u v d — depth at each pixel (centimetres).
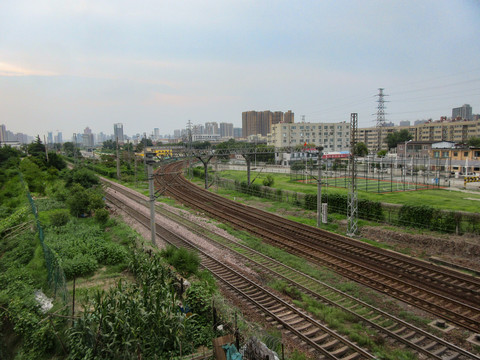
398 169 6712
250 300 1411
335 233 2492
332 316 1276
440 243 2080
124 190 4891
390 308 1353
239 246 2192
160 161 3062
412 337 1151
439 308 1317
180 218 3059
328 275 1684
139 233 2556
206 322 1180
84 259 1714
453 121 10925
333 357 1027
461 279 1581
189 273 1605
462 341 1129
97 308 1055
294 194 3803
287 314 1299
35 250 1945
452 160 5888
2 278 1512
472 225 2264
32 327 1109
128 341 950
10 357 1079
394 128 12512
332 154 7912
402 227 2531
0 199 3478
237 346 993
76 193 3062
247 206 3516
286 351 1052
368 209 2848
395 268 1769
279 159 8356
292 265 1828
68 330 1027
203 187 5028
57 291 1366
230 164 8494
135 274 1619
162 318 1034
